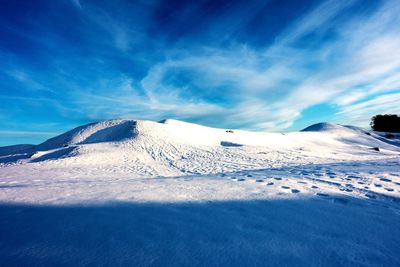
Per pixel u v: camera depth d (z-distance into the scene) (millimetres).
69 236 2225
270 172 6340
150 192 4090
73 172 11633
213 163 16078
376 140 55031
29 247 2012
